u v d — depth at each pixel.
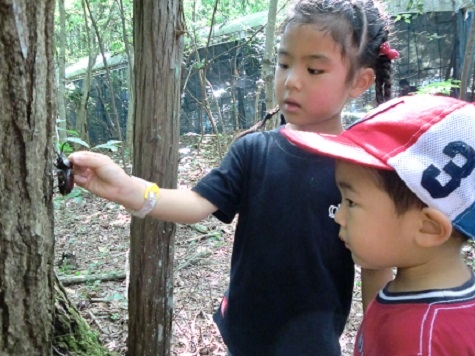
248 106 8.52
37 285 1.33
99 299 3.17
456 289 1.03
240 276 1.61
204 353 2.66
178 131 1.87
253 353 1.62
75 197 3.72
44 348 1.42
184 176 5.86
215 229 4.55
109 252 4.20
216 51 8.00
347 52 1.45
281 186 1.51
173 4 1.73
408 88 6.20
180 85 1.84
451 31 6.79
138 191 1.39
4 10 1.07
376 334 1.07
